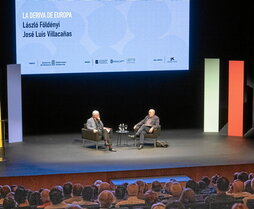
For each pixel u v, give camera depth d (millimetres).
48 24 14500
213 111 14938
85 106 16094
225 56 15828
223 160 12047
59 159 12195
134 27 14984
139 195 8359
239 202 7418
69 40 14688
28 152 12844
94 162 11930
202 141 13906
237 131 14484
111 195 7535
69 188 8453
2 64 14844
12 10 14672
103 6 14781
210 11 15711
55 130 15070
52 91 15859
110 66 15016
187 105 16406
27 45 14445
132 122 15867
